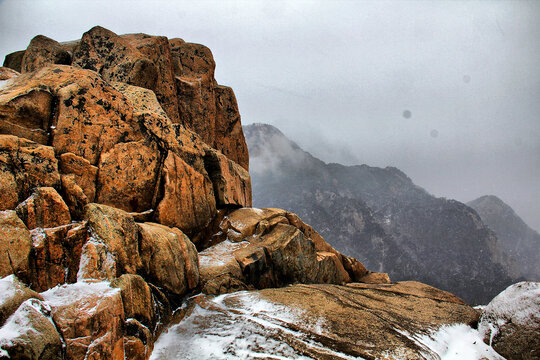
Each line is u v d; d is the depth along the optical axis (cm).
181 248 762
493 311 742
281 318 672
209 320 680
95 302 498
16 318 420
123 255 622
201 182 1014
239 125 1677
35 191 585
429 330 715
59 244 557
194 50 1541
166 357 573
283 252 1054
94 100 799
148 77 1147
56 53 1236
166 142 938
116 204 806
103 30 1141
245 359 560
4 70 1092
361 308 765
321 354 570
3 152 587
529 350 645
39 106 715
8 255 493
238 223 1117
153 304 629
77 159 738
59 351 439
